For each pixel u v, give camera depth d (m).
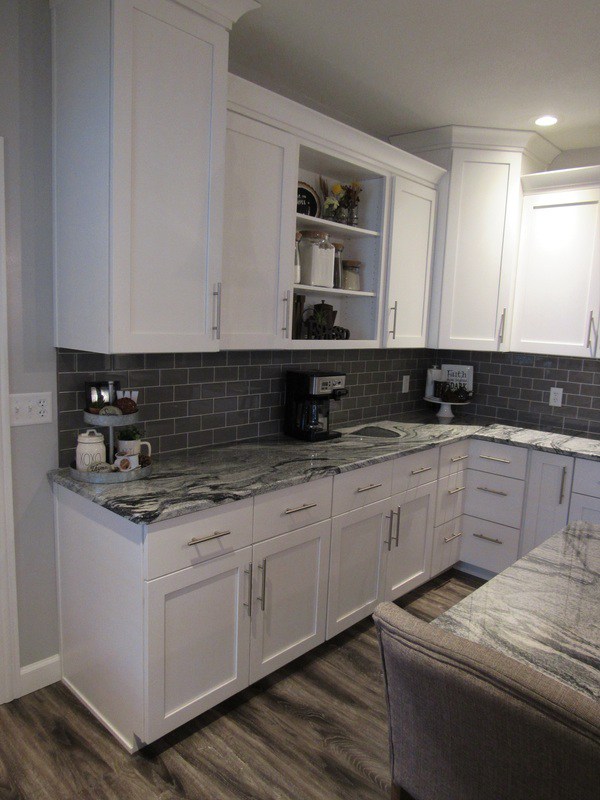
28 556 2.09
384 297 3.03
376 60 2.40
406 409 3.84
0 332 1.91
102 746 1.92
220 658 2.00
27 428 2.02
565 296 3.19
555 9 1.96
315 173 2.90
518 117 2.95
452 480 3.17
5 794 1.72
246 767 1.86
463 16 2.03
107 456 2.14
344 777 1.83
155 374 2.34
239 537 1.98
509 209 3.24
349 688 2.27
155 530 1.71
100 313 1.81
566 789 0.73
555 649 1.05
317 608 2.38
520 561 1.45
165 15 1.78
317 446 2.70
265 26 2.16
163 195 1.85
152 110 1.79
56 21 1.89
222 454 2.47
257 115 2.21
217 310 2.07
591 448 2.96
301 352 2.98
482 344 3.36
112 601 1.87
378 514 2.63
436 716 0.85
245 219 2.23
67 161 1.90
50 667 2.21
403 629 0.86
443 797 0.89
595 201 3.06
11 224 1.90
